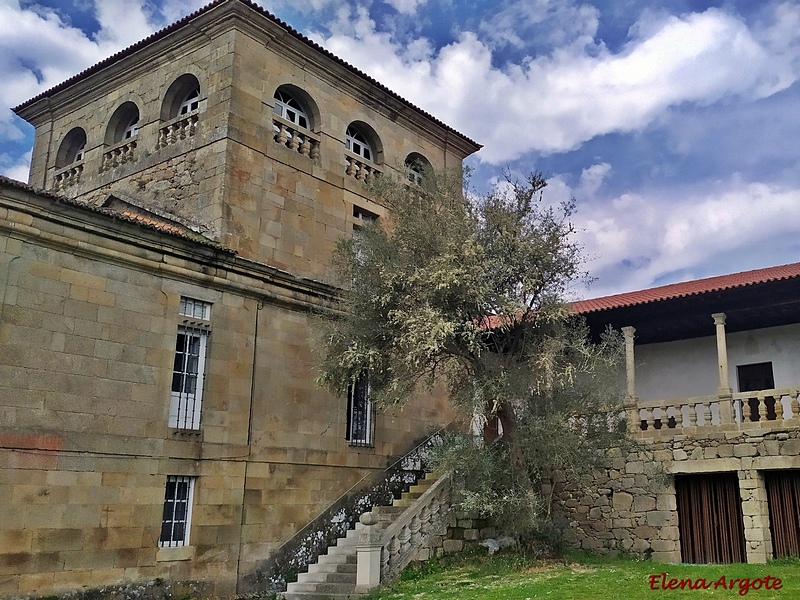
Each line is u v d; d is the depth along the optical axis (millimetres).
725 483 17750
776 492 16828
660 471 17188
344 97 21234
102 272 14562
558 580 13609
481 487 15328
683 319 20062
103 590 13609
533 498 15195
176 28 19266
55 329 13680
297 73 19984
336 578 15875
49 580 12898
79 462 13633
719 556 17438
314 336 18078
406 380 15773
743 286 17844
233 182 17672
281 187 18828
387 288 15844
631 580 13188
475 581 14398
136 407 14680
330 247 19797
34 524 12859
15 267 13273
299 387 18016
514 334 16250
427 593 13484
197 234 17172
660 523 17594
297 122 20344
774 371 20375
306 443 17906
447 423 22203
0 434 12641
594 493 18703
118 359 14547
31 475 12953
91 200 20641
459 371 16250
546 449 15180
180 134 18844
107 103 21281
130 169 19812
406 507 18297
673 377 22078
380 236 17078
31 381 13203
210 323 16391
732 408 17328
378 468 19734
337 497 18406
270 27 19000
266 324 17578
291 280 18109
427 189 17531
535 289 15922
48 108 22750
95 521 13688
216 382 16234
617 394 16844
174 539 15109
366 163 21469
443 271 14828
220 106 18125
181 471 15234
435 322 14617
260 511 16578
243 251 17547
